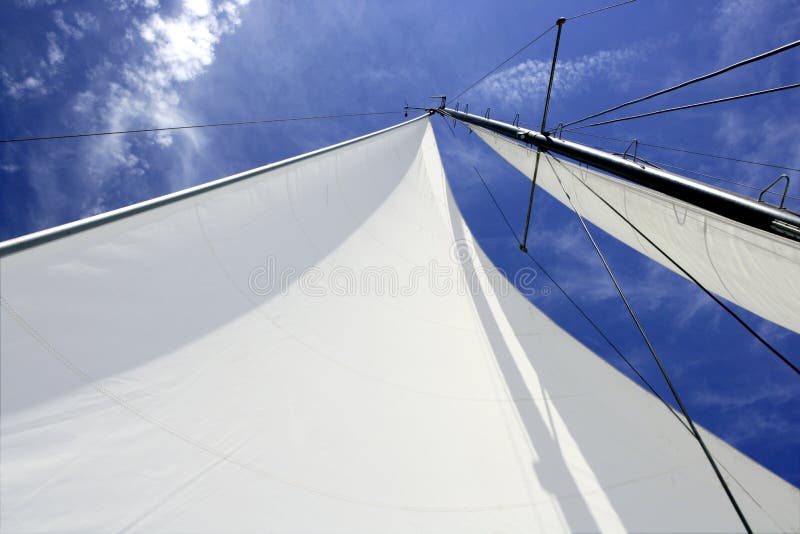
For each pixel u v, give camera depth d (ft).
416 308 15.81
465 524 7.91
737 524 8.36
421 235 22.99
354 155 23.57
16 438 5.88
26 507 5.54
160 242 9.43
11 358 6.20
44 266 6.90
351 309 13.67
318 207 17.08
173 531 6.29
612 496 8.93
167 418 7.47
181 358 8.48
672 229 19.45
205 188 11.44
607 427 11.16
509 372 13.33
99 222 8.14
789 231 11.68
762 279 15.96
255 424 8.38
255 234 12.54
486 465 9.36
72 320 7.05
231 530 6.66
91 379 6.96
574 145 20.26
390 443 9.32
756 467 10.03
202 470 7.16
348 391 10.32
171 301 8.98
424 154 37.01
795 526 8.38
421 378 11.88
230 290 10.62
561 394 12.54
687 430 11.27
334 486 7.93
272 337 10.57
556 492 8.87
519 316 18.01
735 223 15.06
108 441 6.63
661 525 8.30
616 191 22.71
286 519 7.13
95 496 6.06
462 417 10.78
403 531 7.54
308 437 8.70
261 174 14.07
